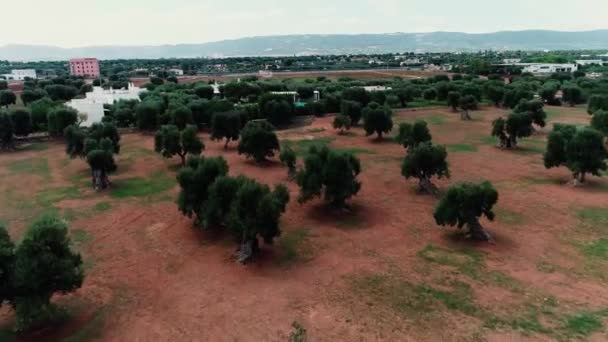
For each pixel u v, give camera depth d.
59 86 114.31
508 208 37.59
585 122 77.31
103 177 44.75
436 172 41.81
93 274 27.16
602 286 24.81
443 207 31.53
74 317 22.69
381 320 21.97
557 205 38.03
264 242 30.62
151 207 39.28
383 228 34.06
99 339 20.91
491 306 22.98
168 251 30.44
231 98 100.12
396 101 98.50
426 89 110.44
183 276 26.94
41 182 47.53
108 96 98.31
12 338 20.94
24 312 20.28
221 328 21.66
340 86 113.00
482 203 30.91
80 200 41.31
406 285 25.36
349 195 36.81
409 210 37.91
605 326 21.02
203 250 30.56
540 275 26.23
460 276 26.27
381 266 27.80
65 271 21.05
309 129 76.44
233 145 65.81
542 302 23.27
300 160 55.69
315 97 105.62
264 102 80.94
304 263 28.41
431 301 23.61
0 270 19.98
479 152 58.97
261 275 26.89
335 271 27.25
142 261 28.95
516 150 59.59
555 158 43.69
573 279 25.67
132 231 33.91
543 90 102.06
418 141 52.50
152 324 22.08
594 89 103.12
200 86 105.56
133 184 46.34
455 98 95.44
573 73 147.75
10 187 45.72
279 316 22.52
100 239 32.41
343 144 64.88
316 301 23.86
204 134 74.81
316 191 36.09
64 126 68.12
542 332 20.69
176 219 36.34
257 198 28.14
